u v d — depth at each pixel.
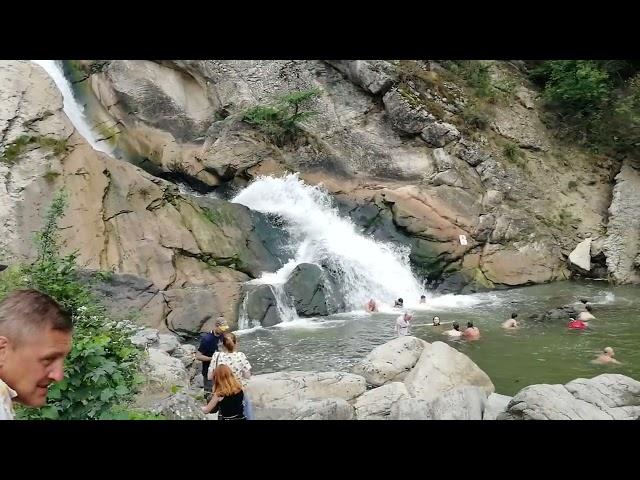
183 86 22.66
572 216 21.78
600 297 17.44
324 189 21.08
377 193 20.66
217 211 17.14
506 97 24.33
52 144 14.52
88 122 20.70
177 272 15.14
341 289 17.17
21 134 14.14
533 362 11.45
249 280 16.33
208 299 14.33
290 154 22.25
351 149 22.53
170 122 21.73
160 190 16.02
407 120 22.20
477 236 20.23
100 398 4.42
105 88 21.14
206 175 20.98
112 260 14.20
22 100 14.48
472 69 24.44
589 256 20.44
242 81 23.41
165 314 13.41
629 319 14.62
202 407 7.29
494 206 21.20
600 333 13.40
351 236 19.61
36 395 1.77
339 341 13.25
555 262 20.56
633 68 24.20
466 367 8.96
